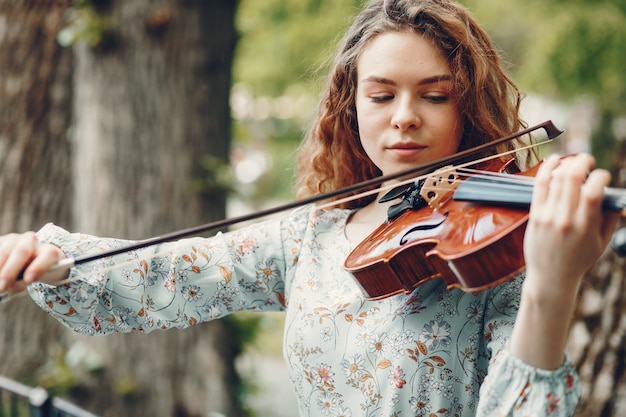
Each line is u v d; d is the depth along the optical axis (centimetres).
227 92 490
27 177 486
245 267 190
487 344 161
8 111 484
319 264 185
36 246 148
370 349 169
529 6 992
